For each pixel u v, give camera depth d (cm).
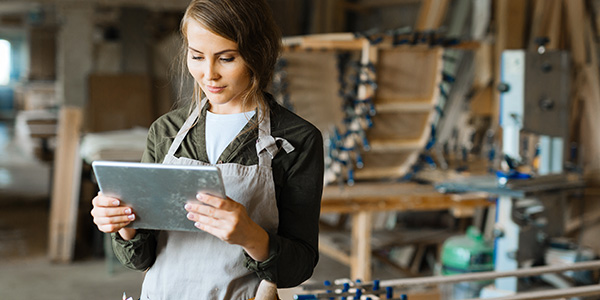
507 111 321
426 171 416
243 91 140
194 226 127
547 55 322
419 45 382
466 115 530
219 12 127
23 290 463
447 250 356
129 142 527
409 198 366
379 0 729
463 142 528
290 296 212
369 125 384
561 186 320
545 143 343
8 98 1997
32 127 916
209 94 136
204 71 133
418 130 406
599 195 429
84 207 607
